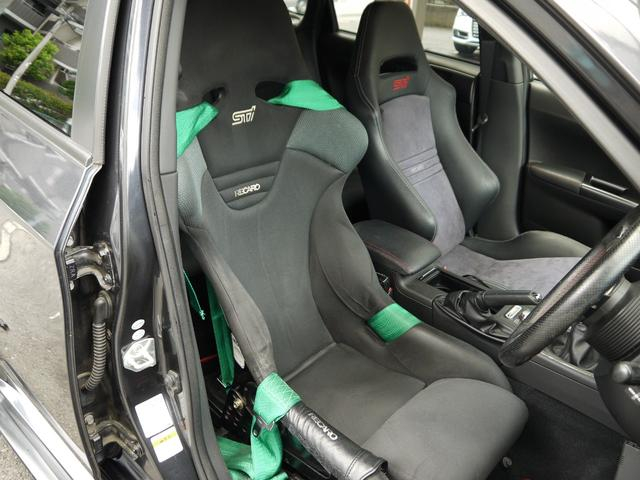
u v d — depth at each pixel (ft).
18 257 4.13
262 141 5.09
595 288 3.13
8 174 4.17
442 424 4.85
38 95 3.90
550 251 7.38
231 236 5.09
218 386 5.79
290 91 5.20
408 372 5.61
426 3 8.73
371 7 6.86
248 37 4.82
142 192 3.41
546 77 2.58
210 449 4.34
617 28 2.50
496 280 7.12
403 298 6.70
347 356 5.87
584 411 5.73
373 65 6.78
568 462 6.07
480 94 8.30
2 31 4.18
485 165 7.85
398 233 6.90
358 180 8.93
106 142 3.44
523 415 5.06
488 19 2.66
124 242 3.45
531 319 3.45
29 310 4.33
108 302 3.70
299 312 5.72
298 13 8.98
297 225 5.59
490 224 8.71
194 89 4.54
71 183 3.47
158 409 4.15
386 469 4.23
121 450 4.73
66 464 5.16
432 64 8.79
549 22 2.54
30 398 5.56
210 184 4.83
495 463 4.71
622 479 4.41
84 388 4.12
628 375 3.27
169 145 3.48
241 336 4.56
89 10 3.42
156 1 3.22
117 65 3.33
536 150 8.23
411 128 7.44
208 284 4.89
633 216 3.12
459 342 5.53
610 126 2.54
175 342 3.83
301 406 4.46
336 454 4.16
